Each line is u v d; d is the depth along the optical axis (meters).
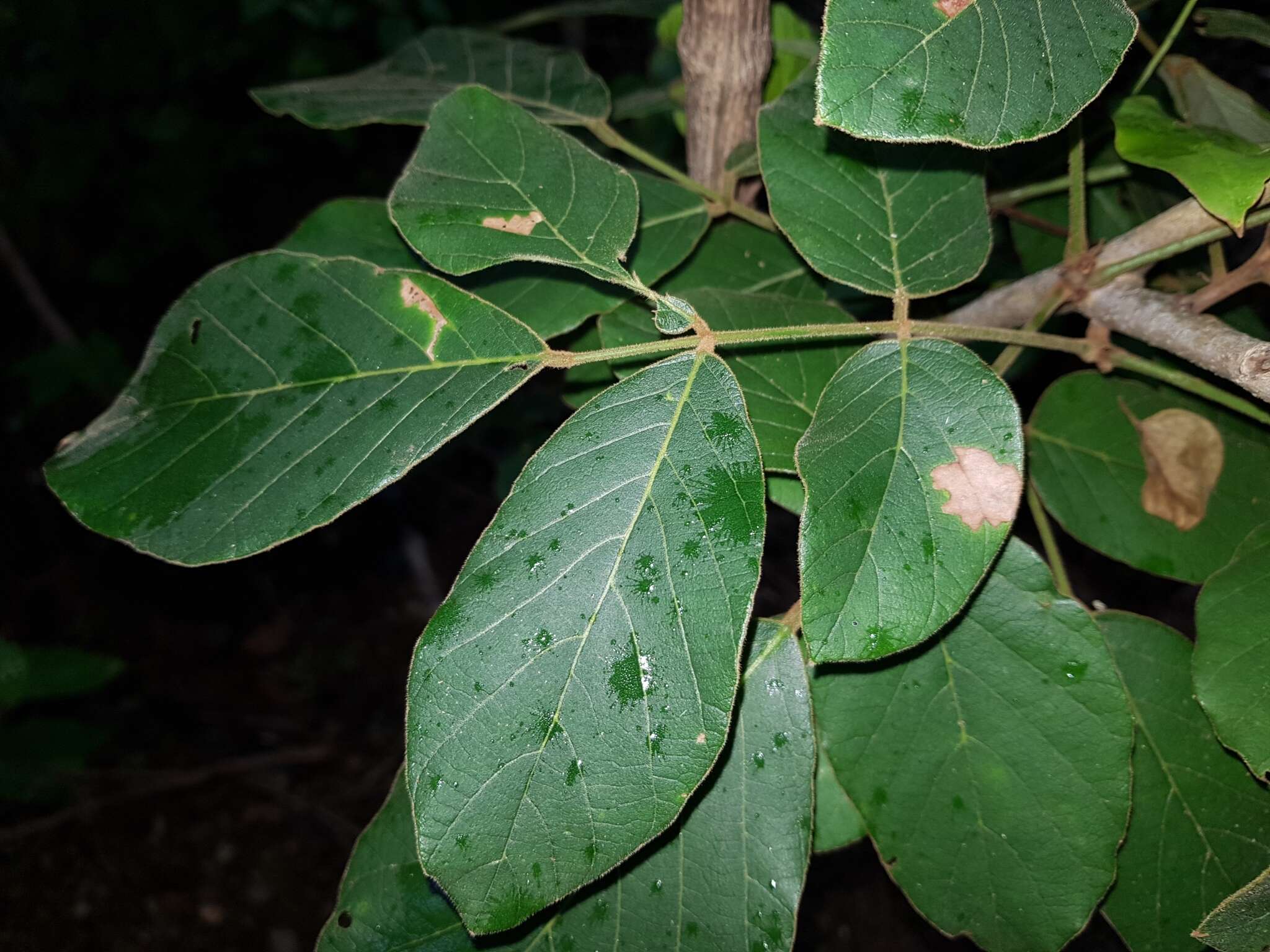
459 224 0.19
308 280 0.19
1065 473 0.24
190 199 0.96
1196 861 0.21
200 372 0.19
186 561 0.17
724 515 0.16
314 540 0.97
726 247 0.25
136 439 0.18
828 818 0.21
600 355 0.18
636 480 0.16
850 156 0.21
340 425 0.18
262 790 0.81
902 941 0.59
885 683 0.20
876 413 0.17
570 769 0.15
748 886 0.18
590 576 0.16
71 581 0.93
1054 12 0.15
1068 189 0.29
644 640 0.15
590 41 0.98
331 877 0.76
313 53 0.84
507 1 0.92
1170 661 0.22
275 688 0.89
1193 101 0.25
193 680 0.88
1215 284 0.21
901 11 0.14
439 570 0.97
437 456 0.63
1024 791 0.19
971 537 0.16
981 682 0.20
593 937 0.18
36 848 0.74
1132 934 0.21
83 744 0.65
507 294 0.22
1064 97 0.15
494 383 0.18
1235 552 0.21
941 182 0.21
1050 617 0.19
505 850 0.15
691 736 0.15
